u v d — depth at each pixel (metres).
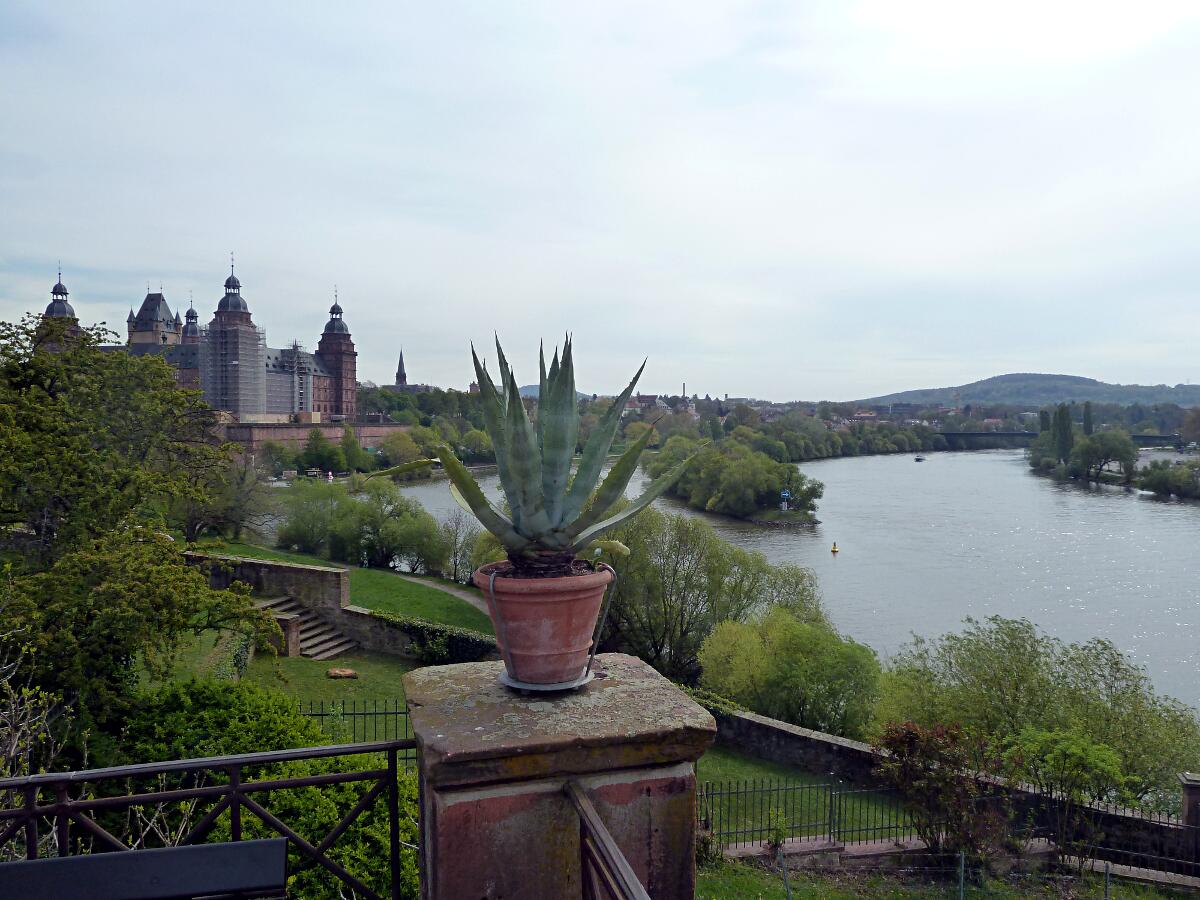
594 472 2.81
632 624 30.50
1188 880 13.42
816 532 62.84
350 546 44.62
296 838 2.68
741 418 159.62
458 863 2.34
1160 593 42.47
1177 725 18.28
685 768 2.53
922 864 13.74
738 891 12.41
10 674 11.38
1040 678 18.44
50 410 17.25
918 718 19.23
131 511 17.28
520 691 2.73
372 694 22.14
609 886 2.09
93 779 2.48
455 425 104.19
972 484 100.38
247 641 21.38
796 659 23.83
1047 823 14.48
